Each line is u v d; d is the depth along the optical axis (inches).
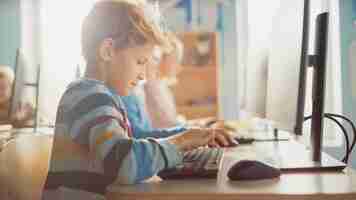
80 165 37.3
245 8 126.2
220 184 33.9
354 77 105.6
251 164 35.9
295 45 43.2
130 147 34.3
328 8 103.4
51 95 90.9
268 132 79.5
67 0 112.3
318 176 37.7
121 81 43.5
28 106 73.0
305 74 40.4
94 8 44.7
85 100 37.6
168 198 30.6
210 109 132.0
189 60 132.2
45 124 72.5
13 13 117.5
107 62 43.3
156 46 49.2
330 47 105.0
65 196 37.3
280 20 51.6
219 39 134.7
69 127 37.8
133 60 43.9
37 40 115.0
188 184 33.9
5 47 116.5
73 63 108.1
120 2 44.6
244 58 124.1
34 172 60.3
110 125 35.6
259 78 68.7
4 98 73.1
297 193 30.4
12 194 59.4
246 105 84.0
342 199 30.4
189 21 134.7
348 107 105.3
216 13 134.4
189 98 132.0
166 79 123.8
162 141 37.3
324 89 44.9
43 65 106.7
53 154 38.7
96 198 35.6
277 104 49.9
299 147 59.3
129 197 30.9
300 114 40.6
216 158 41.4
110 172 34.4
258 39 71.8
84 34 44.6
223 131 48.0
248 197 30.4
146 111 95.2
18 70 71.9
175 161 36.1
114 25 43.6
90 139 35.6
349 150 67.3
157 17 48.7
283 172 39.7
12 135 63.3
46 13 114.9
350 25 106.3
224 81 135.0
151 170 34.5
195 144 39.8
